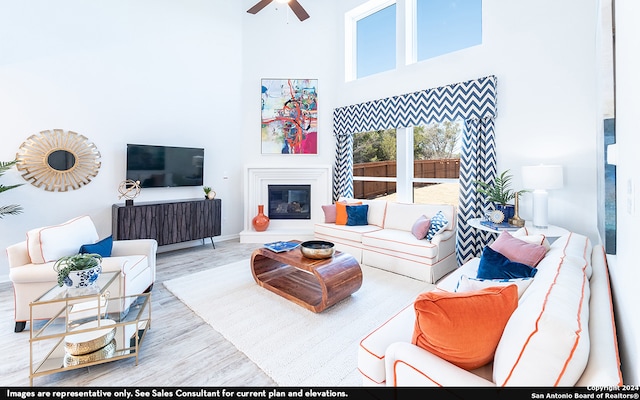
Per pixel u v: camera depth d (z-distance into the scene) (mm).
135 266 2541
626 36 1028
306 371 1770
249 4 5312
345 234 4102
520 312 1027
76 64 3676
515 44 3352
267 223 5059
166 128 4473
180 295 2844
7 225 3289
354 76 5312
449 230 3643
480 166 3646
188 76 4688
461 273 2275
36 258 2215
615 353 868
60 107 3574
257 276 3141
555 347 846
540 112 3195
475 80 3590
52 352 1786
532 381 869
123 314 2037
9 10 3232
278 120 5348
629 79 967
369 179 5145
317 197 5270
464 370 1023
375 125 4695
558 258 1604
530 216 3326
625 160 1055
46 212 3520
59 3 3531
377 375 1240
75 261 1938
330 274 2514
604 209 1623
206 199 4590
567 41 3008
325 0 5285
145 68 4254
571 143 3006
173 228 4164
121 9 4016
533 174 2777
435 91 3971
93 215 3848
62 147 3590
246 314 2467
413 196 4598
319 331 2207
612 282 1496
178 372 1761
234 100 5238
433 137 4352
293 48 5324
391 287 3070
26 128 3373
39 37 3416
